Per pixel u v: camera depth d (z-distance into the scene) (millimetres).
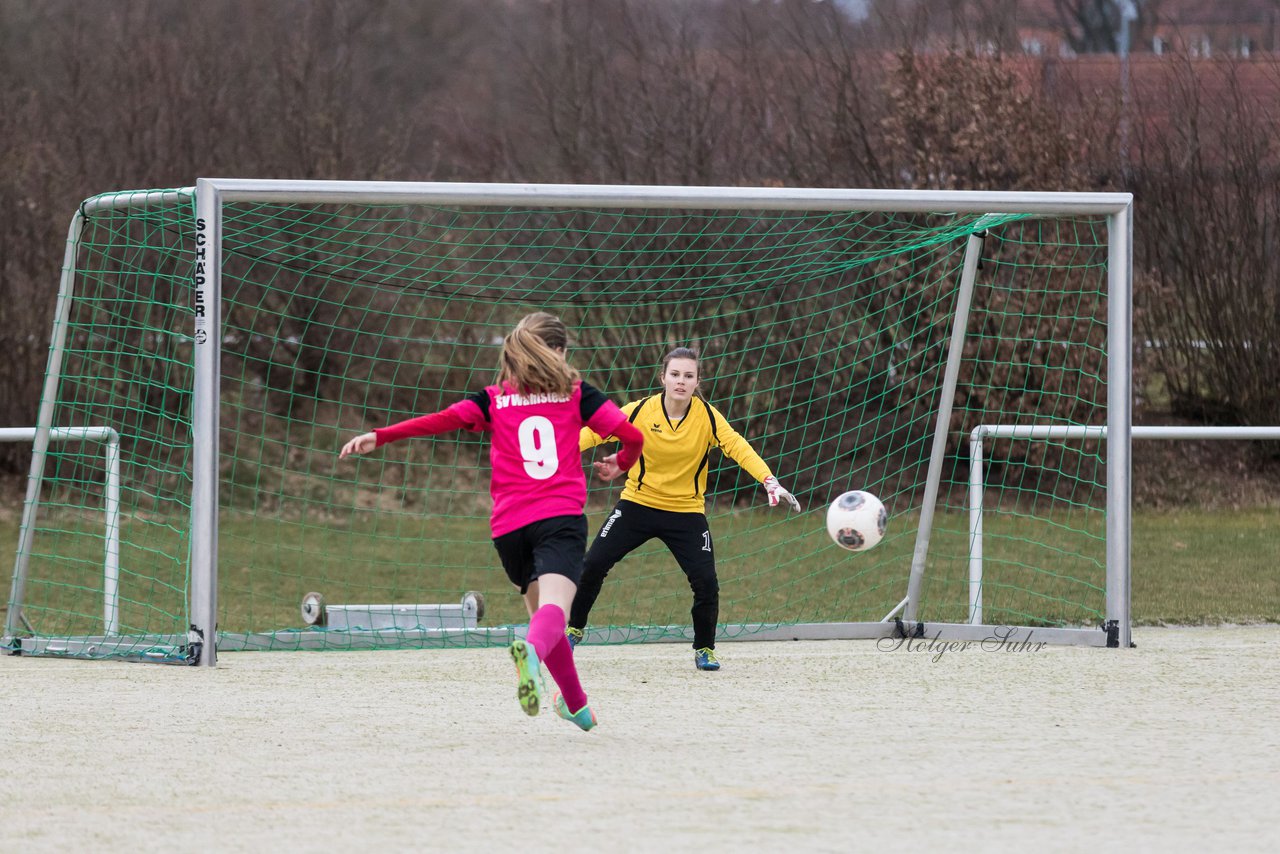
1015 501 61219
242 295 63312
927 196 31078
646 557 51438
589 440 28094
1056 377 62000
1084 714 22547
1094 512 60812
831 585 45531
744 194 30344
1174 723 21703
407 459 64375
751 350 59625
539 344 20031
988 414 61312
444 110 78625
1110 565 31578
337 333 64250
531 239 61688
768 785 17328
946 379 34781
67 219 66312
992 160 66938
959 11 75188
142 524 53312
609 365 61031
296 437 64062
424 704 23484
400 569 50125
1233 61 74625
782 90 72500
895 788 17188
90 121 71375
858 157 69688
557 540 19469
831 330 59594
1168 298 70875
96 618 37469
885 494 59688
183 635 31984
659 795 16812
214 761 18797
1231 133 71812
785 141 71688
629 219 60094
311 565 50406
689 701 23953
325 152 72812
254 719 21984
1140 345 69562
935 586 45344
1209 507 65062
